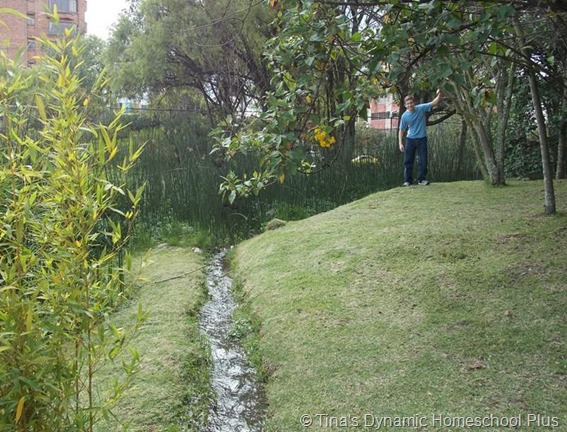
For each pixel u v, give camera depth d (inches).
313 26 99.3
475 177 366.9
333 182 328.5
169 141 360.5
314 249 195.6
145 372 122.5
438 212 221.6
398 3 90.5
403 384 106.0
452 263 159.3
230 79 467.5
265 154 107.2
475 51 98.0
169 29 449.7
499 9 84.7
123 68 492.1
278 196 310.5
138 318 73.2
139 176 289.0
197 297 181.2
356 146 384.8
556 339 112.6
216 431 106.8
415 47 100.3
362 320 135.5
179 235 267.4
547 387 98.3
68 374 64.5
